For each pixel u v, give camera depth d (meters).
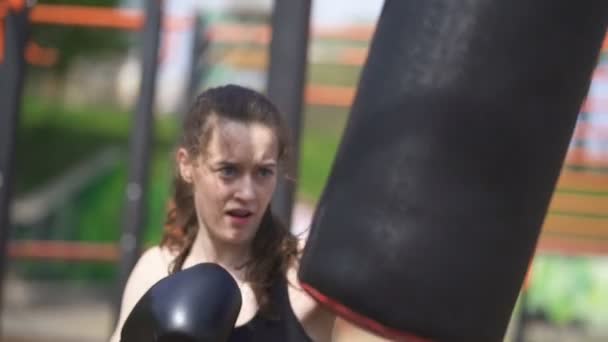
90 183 12.50
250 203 2.70
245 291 2.81
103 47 15.29
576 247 9.15
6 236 5.58
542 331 9.62
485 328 2.38
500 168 2.36
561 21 2.39
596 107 8.50
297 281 2.68
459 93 2.38
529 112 2.38
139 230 5.93
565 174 9.23
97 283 12.95
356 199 2.43
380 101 2.46
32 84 16.14
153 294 2.60
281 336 2.77
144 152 5.89
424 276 2.35
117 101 17.30
